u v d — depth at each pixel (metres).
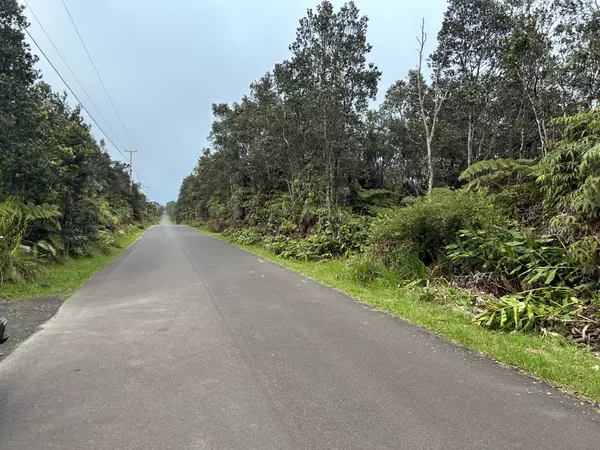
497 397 3.44
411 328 5.59
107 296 7.89
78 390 3.61
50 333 5.39
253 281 9.62
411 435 2.84
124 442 2.77
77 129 14.29
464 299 6.86
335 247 14.06
